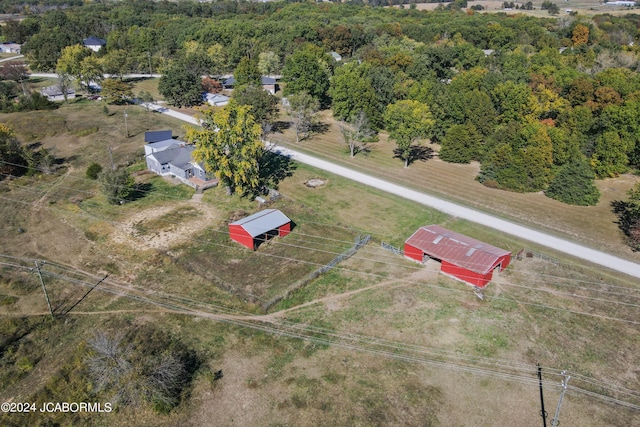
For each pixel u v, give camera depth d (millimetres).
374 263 44219
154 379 30062
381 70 91125
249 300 38625
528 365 32781
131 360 32031
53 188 59188
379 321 36719
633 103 66062
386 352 33750
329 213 53500
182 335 35125
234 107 55812
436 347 34250
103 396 30078
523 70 94562
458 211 54156
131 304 38562
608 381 31469
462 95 76000
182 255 45125
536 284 41188
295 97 79375
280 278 41719
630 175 64812
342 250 46219
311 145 76812
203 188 59062
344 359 33125
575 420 28672
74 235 48688
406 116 64688
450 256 41875
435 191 59781
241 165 53938
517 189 60188
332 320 36844
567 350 34031
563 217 53094
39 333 35312
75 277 41969
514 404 29766
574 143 64188
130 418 28766
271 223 47594
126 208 54438
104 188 55281
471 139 70562
